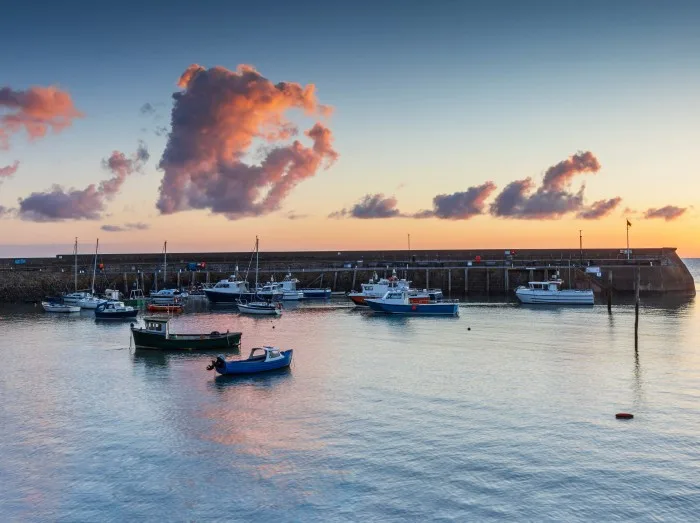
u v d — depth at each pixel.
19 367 54.75
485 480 29.64
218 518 26.58
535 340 67.50
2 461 32.50
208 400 43.31
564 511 26.75
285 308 105.06
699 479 29.59
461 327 78.94
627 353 59.03
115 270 131.12
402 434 35.75
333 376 50.12
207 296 111.06
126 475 30.70
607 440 34.47
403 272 139.38
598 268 132.88
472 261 142.88
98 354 61.03
